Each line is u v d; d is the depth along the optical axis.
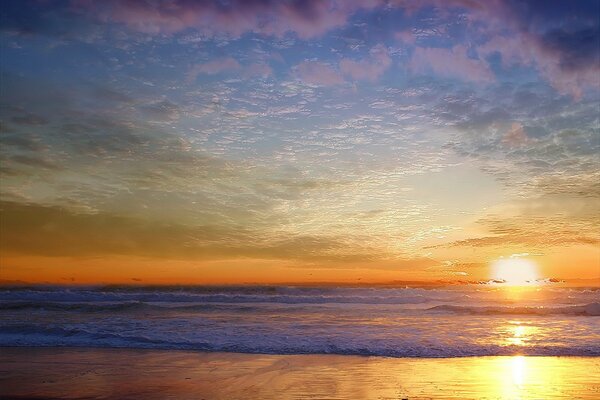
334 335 10.56
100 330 11.28
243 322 12.99
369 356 8.63
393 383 6.53
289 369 7.48
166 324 12.55
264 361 8.13
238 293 26.11
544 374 7.14
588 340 10.07
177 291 26.69
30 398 5.79
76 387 6.31
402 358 8.46
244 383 6.53
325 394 5.94
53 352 8.95
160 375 7.04
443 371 7.35
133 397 5.80
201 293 25.94
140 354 8.76
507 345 9.44
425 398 5.77
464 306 17.42
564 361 8.20
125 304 18.45
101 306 18.02
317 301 21.56
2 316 15.14
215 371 7.31
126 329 11.51
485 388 6.25
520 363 8.02
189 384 6.47
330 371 7.33
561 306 17.50
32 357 8.48
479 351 8.98
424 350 9.05
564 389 6.21
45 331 10.80
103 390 6.16
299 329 11.56
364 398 5.75
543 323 13.02
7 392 6.06
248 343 9.66
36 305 17.86
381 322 13.05
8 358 8.38
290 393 5.99
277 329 11.53
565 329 11.75
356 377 6.91
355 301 21.55
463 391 6.09
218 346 9.41
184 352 8.97
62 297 22.84
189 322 13.07
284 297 22.11
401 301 21.19
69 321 13.47
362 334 10.72
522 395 5.91
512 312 15.98
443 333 10.96
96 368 7.53
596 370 7.45
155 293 24.72
